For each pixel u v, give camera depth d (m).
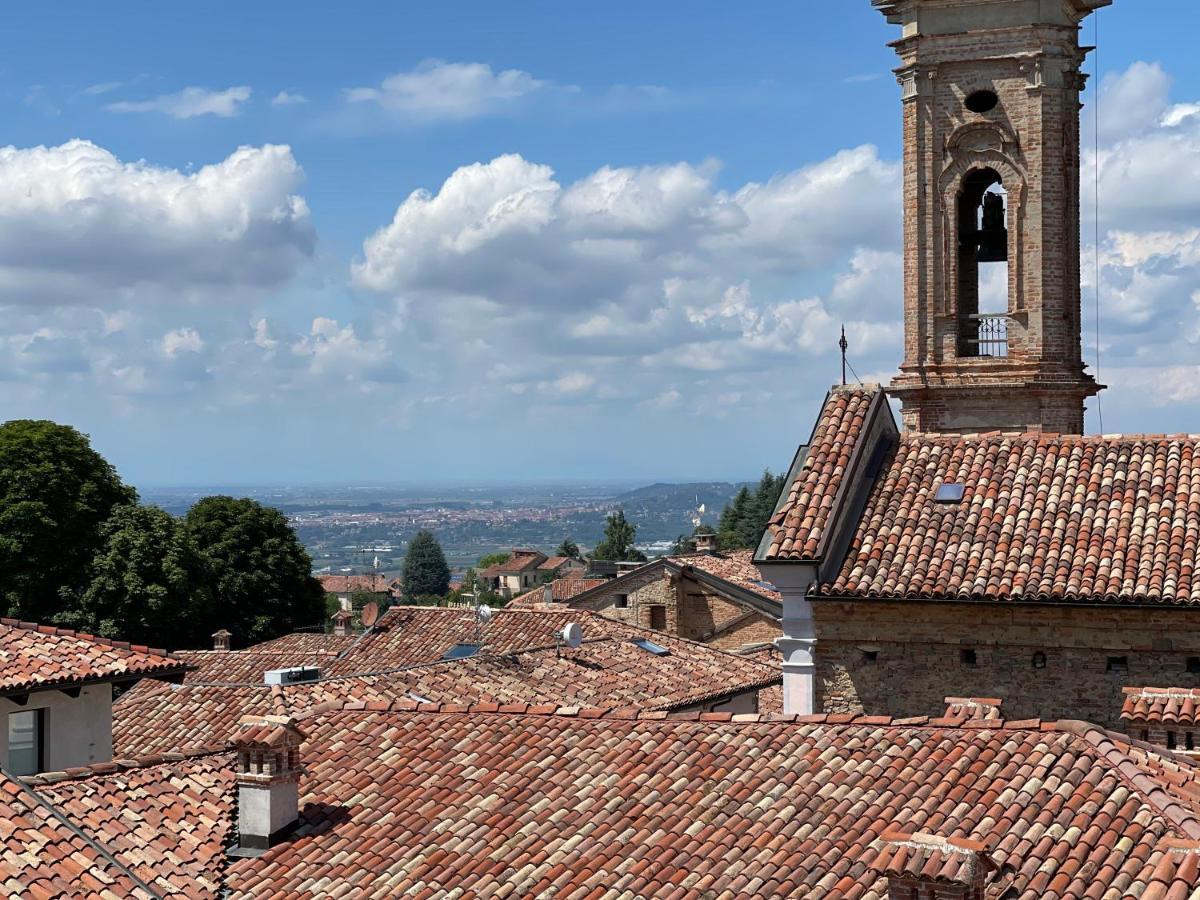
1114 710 33.62
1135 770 24.52
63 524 86.94
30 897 24.25
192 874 26.27
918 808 24.77
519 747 29.39
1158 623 33.16
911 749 26.64
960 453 39.88
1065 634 33.97
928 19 48.50
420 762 29.44
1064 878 22.02
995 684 34.62
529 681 50.25
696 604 82.19
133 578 86.62
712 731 28.61
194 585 90.81
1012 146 48.00
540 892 24.56
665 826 25.83
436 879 25.42
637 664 54.97
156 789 28.23
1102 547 35.12
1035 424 47.84
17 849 25.23
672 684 53.34
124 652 38.84
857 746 27.14
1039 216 47.88
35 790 26.97
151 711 44.75
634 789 27.16
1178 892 21.14
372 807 28.11
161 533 89.38
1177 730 29.02
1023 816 23.86
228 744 30.48
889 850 21.91
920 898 21.00
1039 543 35.72
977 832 23.64
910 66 48.75
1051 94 47.81
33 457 87.31
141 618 87.25
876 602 35.31
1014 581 34.53
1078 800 24.03
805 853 24.25
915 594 34.91
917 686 35.34
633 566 98.62
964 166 48.50
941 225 48.69
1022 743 26.12
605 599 84.56
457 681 48.78
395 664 62.97
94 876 25.28
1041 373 47.75
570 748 29.02
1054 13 47.53
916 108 48.78
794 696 36.19
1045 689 34.22
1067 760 25.28
